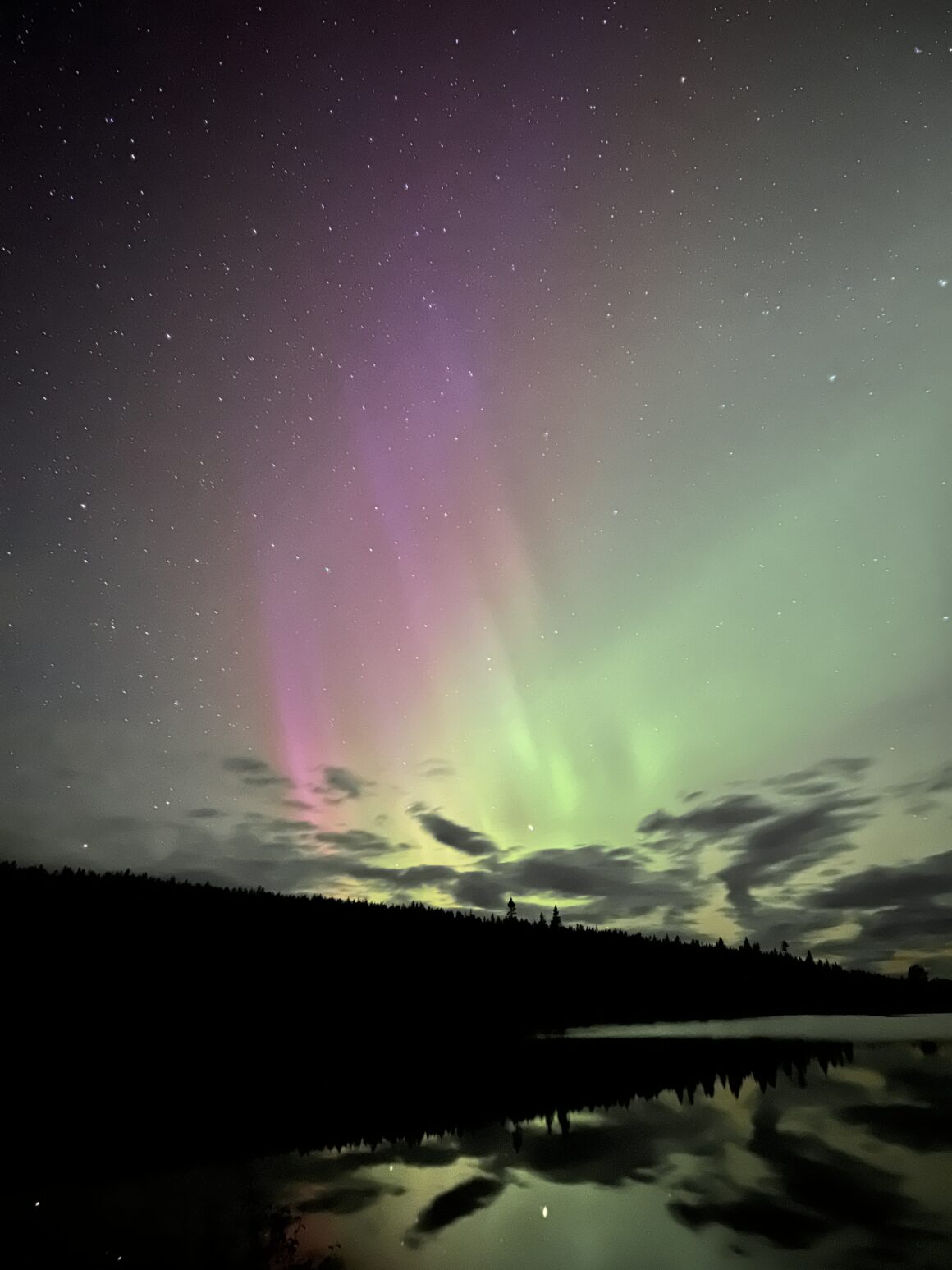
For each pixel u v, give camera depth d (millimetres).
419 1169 12203
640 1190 10969
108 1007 31062
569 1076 22906
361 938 57344
